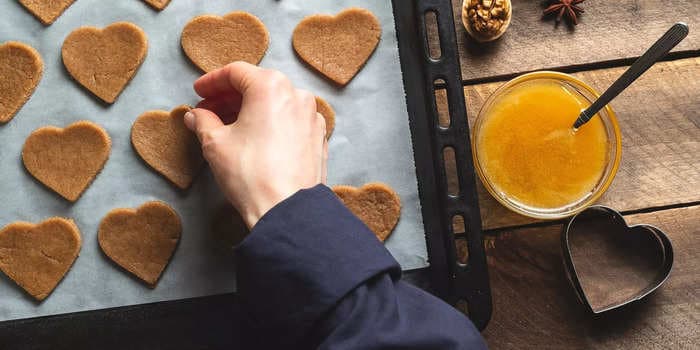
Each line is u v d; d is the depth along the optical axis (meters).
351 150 0.72
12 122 0.71
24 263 0.71
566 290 0.76
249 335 0.71
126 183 0.71
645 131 0.77
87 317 0.71
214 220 0.71
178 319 0.71
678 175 0.77
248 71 0.65
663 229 0.77
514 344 0.76
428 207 0.72
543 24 0.77
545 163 0.73
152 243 0.71
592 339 0.76
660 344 0.76
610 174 0.73
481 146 0.73
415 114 0.72
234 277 0.71
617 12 0.77
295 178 0.62
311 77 0.72
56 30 0.71
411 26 0.72
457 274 0.71
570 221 0.72
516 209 0.73
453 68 0.71
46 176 0.71
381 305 0.59
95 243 0.71
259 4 0.72
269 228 0.59
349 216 0.60
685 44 0.77
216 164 0.64
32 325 0.70
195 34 0.71
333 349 0.57
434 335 0.59
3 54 0.71
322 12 0.72
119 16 0.71
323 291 0.58
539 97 0.73
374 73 0.72
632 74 0.66
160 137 0.71
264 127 0.63
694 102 0.77
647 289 0.75
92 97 0.71
